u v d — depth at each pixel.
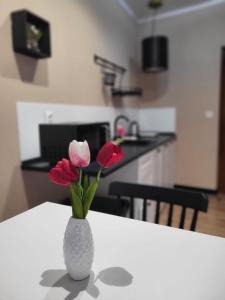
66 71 2.06
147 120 3.84
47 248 0.81
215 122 3.40
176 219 2.66
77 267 0.63
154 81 3.72
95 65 2.53
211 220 2.65
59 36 1.96
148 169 2.34
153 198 1.18
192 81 3.47
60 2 1.96
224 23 3.19
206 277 0.65
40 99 1.78
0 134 1.49
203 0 3.15
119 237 0.87
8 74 1.52
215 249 0.79
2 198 1.52
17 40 1.52
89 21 2.39
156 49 3.07
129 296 0.59
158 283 0.63
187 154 3.62
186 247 0.80
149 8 3.29
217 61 3.29
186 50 3.46
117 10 3.00
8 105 1.53
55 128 1.59
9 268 0.70
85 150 0.60
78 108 2.25
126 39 3.30
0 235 0.90
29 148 1.71
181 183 3.71
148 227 0.94
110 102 2.89
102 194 2.04
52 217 1.05
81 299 0.58
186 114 3.57
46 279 0.66
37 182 1.79
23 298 0.59
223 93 3.44
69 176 0.61
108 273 0.68
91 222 0.98
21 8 1.59
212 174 3.49
